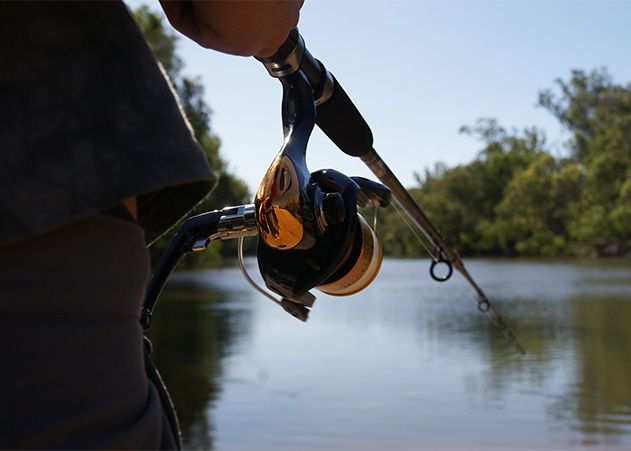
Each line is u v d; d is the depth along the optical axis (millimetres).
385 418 5617
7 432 549
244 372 7848
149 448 629
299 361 8648
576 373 7672
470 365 8266
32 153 586
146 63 661
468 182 52312
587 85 55062
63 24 621
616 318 13742
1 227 558
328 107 983
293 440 5008
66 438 566
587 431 5270
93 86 624
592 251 45500
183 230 933
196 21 759
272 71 882
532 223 47906
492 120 55688
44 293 572
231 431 5289
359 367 8148
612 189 43938
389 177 1162
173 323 13328
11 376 555
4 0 599
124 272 622
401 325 12758
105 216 613
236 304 17812
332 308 16516
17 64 600
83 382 580
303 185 820
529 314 14680
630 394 6504
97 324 596
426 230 1371
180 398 6461
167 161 639
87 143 605
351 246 879
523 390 6754
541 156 51500
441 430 5270
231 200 24547
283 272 882
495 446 4891
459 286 23422
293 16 756
